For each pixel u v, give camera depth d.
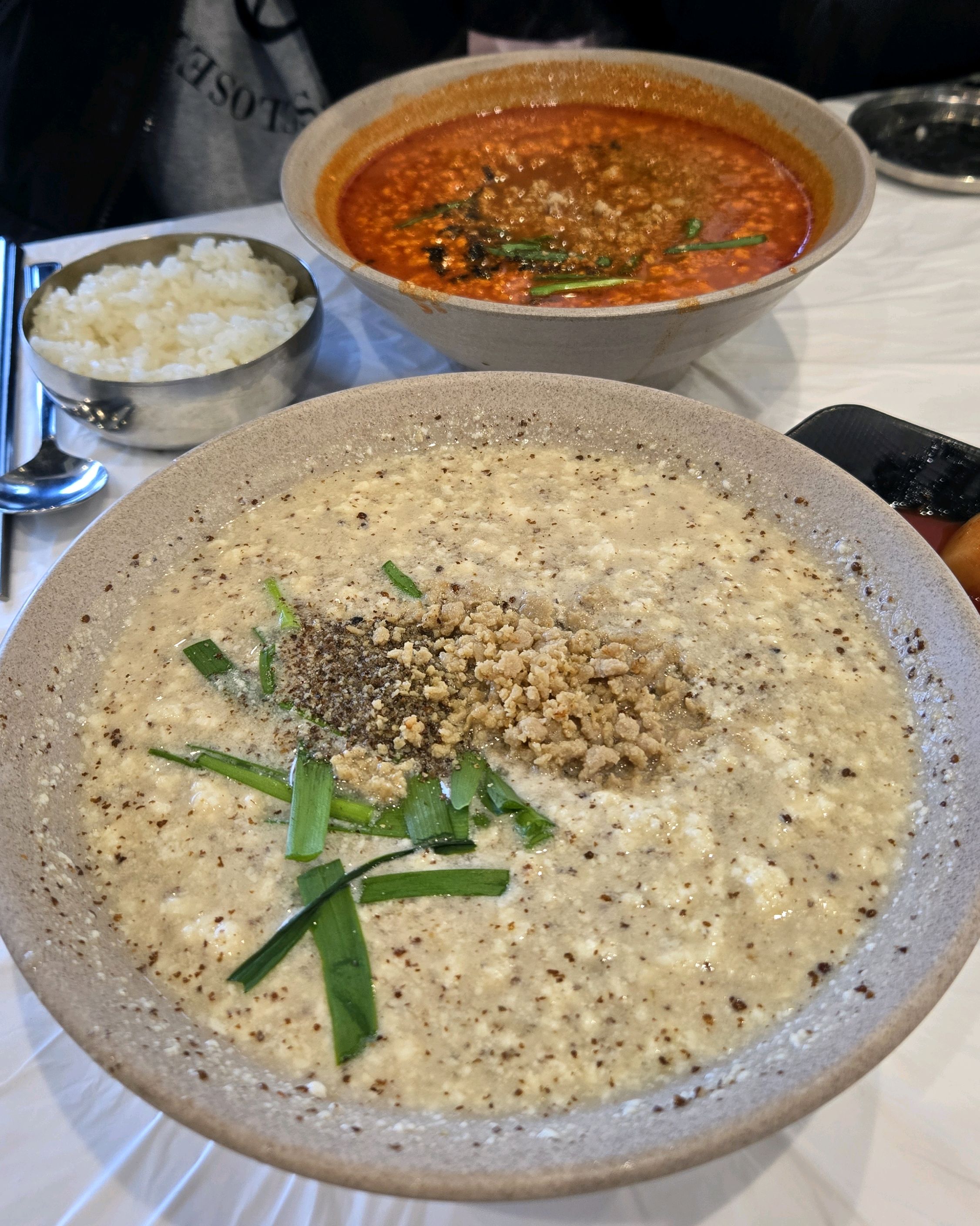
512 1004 0.22
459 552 0.31
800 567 0.30
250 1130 0.17
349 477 0.33
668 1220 0.20
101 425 0.35
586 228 0.41
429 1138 0.19
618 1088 0.20
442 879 0.23
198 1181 0.21
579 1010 0.21
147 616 0.29
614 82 0.47
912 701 0.26
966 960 0.19
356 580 0.30
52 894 0.22
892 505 0.32
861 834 0.24
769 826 0.24
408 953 0.22
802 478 0.30
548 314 0.31
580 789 0.25
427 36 0.64
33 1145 0.21
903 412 0.38
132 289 0.39
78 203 0.62
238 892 0.23
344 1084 0.20
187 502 0.31
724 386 0.40
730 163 0.44
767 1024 0.21
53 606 0.27
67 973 0.20
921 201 0.49
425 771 0.25
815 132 0.42
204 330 0.37
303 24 0.60
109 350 0.37
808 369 0.40
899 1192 0.21
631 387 0.33
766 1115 0.17
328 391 0.40
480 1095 0.20
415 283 0.39
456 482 0.33
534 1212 0.20
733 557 0.30
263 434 0.32
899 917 0.22
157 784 0.25
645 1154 0.17
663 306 0.31
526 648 0.27
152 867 0.24
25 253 0.47
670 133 0.47
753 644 0.28
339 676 0.27
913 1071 0.22
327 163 0.42
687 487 0.32
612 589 0.29
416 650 0.28
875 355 0.41
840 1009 0.20
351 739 0.26
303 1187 0.21
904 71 0.61
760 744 0.26
